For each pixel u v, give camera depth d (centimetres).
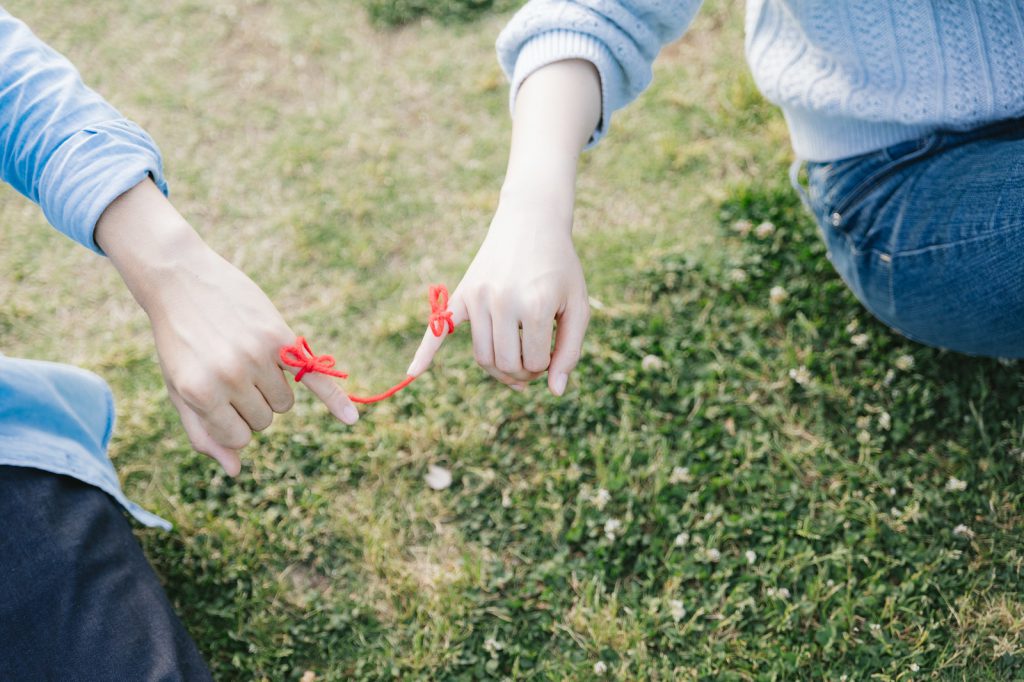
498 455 235
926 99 162
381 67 317
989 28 152
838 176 190
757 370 244
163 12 335
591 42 151
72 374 201
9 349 262
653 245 269
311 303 268
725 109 293
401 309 262
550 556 221
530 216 145
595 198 281
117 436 241
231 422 139
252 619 212
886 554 214
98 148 135
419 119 304
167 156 299
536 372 149
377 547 221
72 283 274
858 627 207
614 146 291
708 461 230
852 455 229
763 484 225
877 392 235
